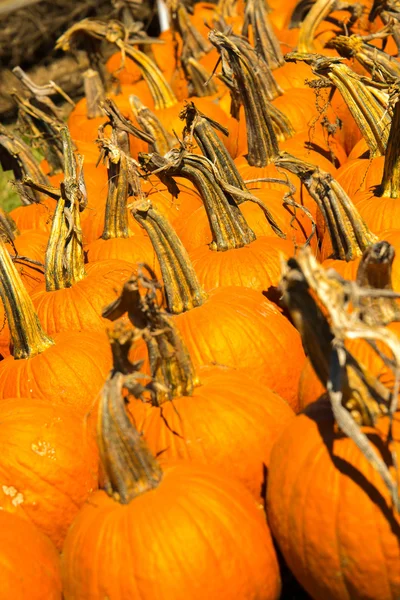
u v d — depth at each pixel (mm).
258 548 1548
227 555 1521
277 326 1839
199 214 2205
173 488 1554
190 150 2062
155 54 3869
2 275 1906
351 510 1490
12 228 2461
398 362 1461
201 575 1506
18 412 1752
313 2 3520
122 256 2191
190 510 1532
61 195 2076
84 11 5426
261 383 1791
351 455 1512
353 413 1521
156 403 1688
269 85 2625
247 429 1651
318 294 1469
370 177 2201
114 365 1561
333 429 1546
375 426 1521
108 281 2049
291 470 1544
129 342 1546
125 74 3754
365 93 2230
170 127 2834
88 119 3170
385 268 1628
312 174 1895
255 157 2297
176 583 1500
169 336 1663
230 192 1989
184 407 1668
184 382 1685
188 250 2166
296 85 2736
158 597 1497
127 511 1541
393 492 1443
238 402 1673
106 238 2234
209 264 1979
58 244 2064
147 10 4945
